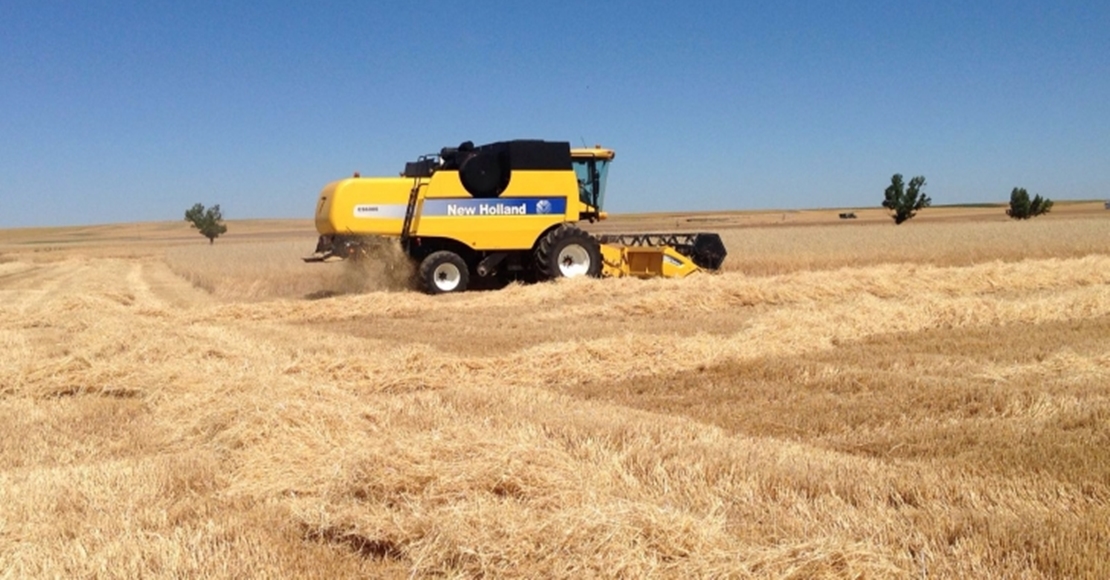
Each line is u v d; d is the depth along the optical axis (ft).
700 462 20.02
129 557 15.42
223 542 16.33
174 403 27.76
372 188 63.05
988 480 18.56
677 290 56.65
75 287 89.25
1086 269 66.33
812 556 13.91
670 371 32.86
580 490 17.12
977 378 30.17
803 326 39.81
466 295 62.13
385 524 16.26
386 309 54.90
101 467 21.15
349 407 25.61
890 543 15.44
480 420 24.45
